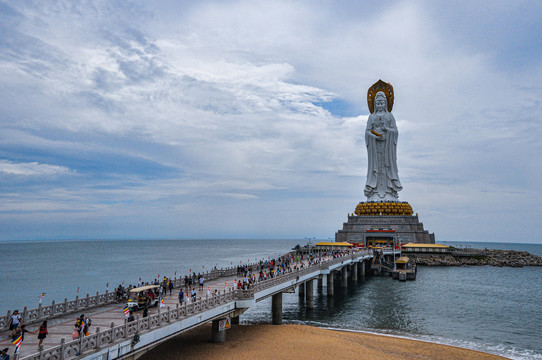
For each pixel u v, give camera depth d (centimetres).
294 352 3791
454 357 4009
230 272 6544
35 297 9056
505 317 5934
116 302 3966
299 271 5731
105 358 2416
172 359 3528
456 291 8319
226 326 4094
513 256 16162
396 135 15850
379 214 15075
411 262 12538
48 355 2125
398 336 4838
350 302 7156
